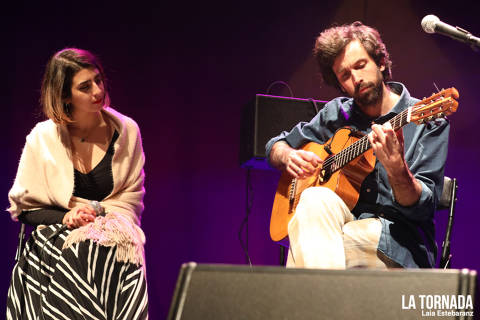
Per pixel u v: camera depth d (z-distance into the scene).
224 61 4.36
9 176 3.99
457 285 1.19
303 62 4.39
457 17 4.33
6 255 3.85
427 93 4.29
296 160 2.51
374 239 2.12
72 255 2.21
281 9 4.42
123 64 4.25
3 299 3.78
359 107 2.56
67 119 2.52
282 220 2.71
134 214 2.60
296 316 1.21
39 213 2.46
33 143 2.55
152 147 4.22
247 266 1.22
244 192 4.25
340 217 2.11
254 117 3.26
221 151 4.29
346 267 2.11
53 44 4.15
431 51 4.32
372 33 2.52
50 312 2.17
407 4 4.37
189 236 4.16
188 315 1.20
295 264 2.07
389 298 1.21
